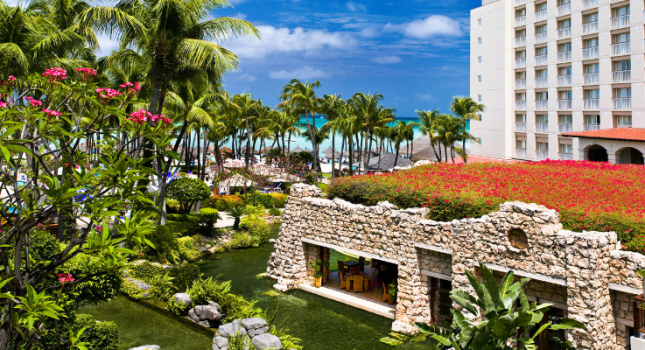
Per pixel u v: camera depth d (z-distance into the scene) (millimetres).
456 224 16578
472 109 53312
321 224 21984
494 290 10289
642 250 13727
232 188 51062
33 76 9930
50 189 6852
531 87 53156
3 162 7961
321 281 23266
